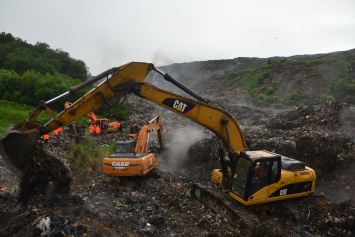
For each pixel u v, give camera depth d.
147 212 10.41
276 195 10.06
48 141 20.19
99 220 8.79
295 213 9.92
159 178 14.02
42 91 35.56
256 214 10.21
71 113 9.16
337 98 33.75
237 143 10.84
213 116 10.55
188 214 10.56
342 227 9.45
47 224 7.64
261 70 56.38
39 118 28.98
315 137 15.87
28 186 9.09
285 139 16.83
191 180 14.74
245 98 46.78
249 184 9.65
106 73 9.41
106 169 13.10
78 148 17.03
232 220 9.77
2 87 37.06
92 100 9.37
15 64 51.41
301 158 15.42
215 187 11.83
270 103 40.06
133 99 44.72
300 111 22.27
